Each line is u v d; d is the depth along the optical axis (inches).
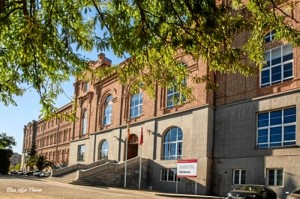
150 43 294.4
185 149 1421.0
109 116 2041.1
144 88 398.6
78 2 315.0
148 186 1592.0
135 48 275.9
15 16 306.7
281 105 1110.4
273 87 1151.6
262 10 346.0
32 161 2906.0
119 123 1897.1
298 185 1016.9
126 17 286.4
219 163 1283.2
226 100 1306.6
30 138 3890.3
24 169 3853.3
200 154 1328.7
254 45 374.3
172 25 285.4
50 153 3176.7
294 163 1039.6
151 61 358.0
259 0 340.5
